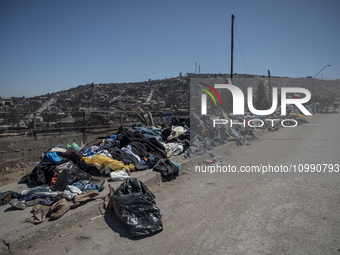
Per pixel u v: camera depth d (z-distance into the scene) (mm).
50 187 5504
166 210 4961
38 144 9188
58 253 3615
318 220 4344
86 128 11172
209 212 4809
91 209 4625
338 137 14555
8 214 4344
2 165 8047
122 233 4113
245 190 5945
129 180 5008
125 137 8531
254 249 3572
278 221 4352
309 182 6367
